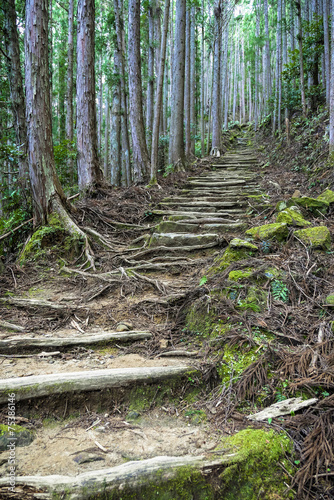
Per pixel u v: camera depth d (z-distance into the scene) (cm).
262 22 2491
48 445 189
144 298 366
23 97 686
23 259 447
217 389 229
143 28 1617
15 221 515
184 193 788
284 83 1439
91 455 180
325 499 154
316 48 1133
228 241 448
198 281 368
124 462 175
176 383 234
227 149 1822
